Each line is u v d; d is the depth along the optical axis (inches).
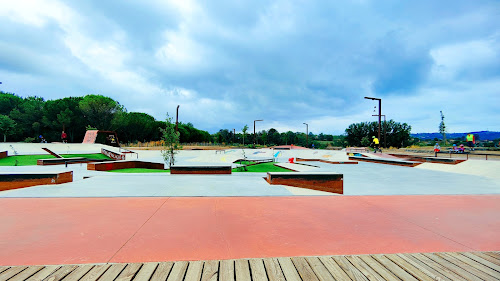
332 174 287.7
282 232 146.9
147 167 560.4
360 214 184.5
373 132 1680.6
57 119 1881.2
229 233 144.5
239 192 253.9
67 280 92.8
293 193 251.9
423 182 362.9
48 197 227.5
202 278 95.7
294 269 103.7
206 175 376.5
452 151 984.9
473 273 101.0
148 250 120.8
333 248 125.7
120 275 97.0
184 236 139.1
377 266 107.1
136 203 209.3
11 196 229.6
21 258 111.3
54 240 131.6
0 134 1596.9
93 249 121.2
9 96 2078.0
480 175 442.6
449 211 194.2
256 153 1143.0
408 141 1619.1
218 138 2763.3
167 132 607.5
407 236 142.0
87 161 673.0
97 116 2042.3
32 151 783.7
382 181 373.7
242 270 102.3
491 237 141.3
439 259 114.0
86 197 228.5
